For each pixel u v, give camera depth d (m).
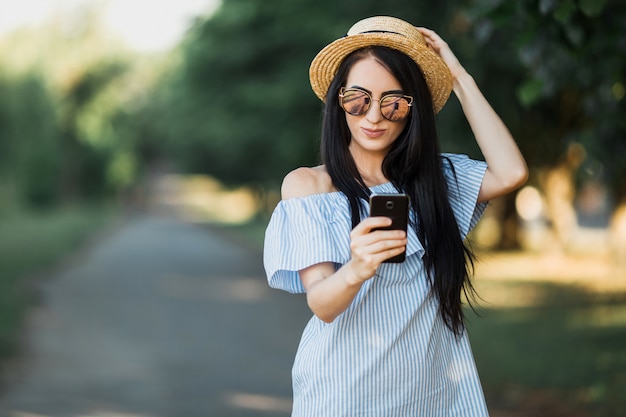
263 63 18.66
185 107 22.84
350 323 2.23
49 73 36.22
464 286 2.43
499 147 2.47
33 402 7.19
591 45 4.39
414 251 2.26
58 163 42.25
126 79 49.94
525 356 8.78
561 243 21.22
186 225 47.69
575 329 10.74
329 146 2.36
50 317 12.82
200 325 12.39
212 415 6.77
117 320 12.75
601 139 7.75
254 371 8.80
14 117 26.72
